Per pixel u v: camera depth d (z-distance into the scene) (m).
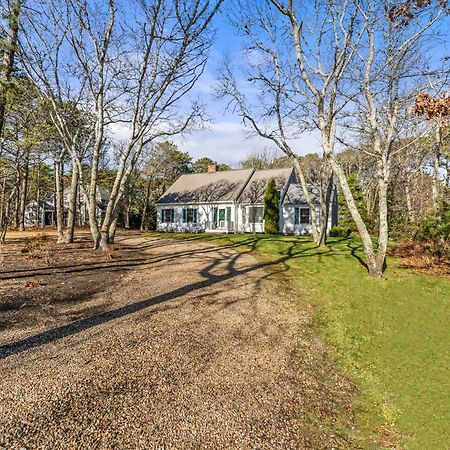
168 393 4.39
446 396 5.10
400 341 6.93
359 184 34.09
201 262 12.77
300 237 20.89
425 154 19.27
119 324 6.43
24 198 28.97
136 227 39.41
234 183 29.61
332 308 8.59
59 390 4.17
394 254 14.48
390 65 12.44
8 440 3.29
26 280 9.15
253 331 6.82
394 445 4.02
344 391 5.16
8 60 10.59
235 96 16.66
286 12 11.16
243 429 3.90
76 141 17.86
